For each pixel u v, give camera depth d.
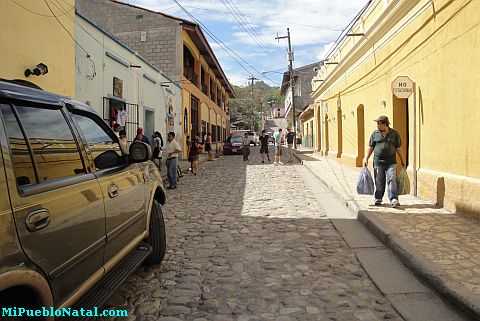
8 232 2.30
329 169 16.92
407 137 11.33
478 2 6.86
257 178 15.53
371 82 13.80
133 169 4.62
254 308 4.20
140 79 16.03
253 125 83.88
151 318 4.01
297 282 4.89
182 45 23.61
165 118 20.08
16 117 2.78
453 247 5.50
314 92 28.59
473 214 7.10
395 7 10.50
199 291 4.66
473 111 7.10
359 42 14.42
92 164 3.64
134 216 4.39
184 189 12.91
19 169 2.63
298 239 6.75
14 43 8.16
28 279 2.39
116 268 4.07
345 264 5.49
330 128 23.62
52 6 9.46
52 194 2.81
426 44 8.99
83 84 11.17
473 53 7.05
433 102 8.69
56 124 3.26
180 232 7.32
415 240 5.87
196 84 29.45
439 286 4.34
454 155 7.81
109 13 24.06
